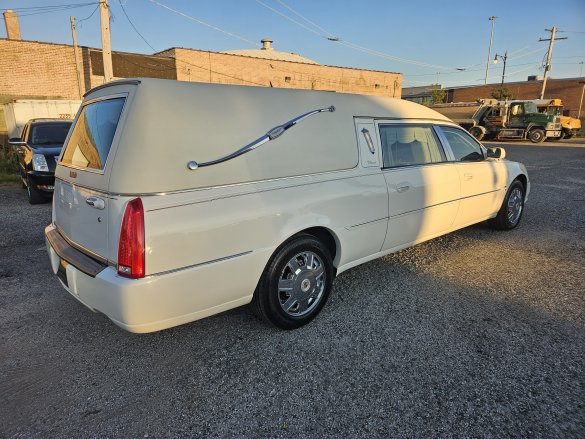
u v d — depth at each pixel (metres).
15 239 5.81
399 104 4.31
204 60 28.08
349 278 4.34
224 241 2.76
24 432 2.29
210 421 2.37
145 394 2.61
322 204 3.32
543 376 2.72
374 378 2.72
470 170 4.94
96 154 2.86
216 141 2.74
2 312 3.66
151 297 2.50
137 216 2.43
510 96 48.47
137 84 2.62
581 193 8.98
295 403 2.51
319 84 34.34
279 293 3.21
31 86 23.09
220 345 3.14
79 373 2.82
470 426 2.30
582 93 48.56
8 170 12.55
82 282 2.74
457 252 5.13
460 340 3.15
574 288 4.06
